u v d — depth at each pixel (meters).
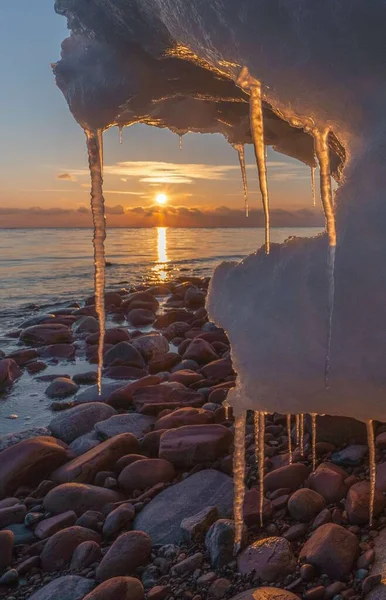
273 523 2.39
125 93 1.73
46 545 2.45
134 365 5.91
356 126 1.13
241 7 1.14
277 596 1.87
